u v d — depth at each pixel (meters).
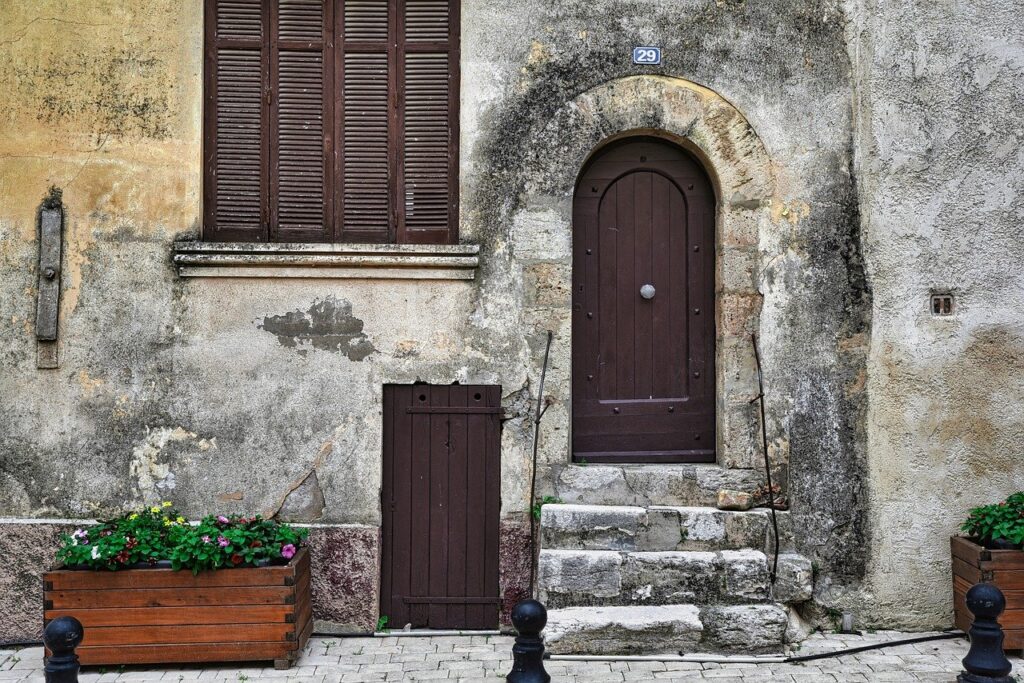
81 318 5.61
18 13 5.65
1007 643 4.98
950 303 5.57
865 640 5.37
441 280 5.66
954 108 5.58
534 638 3.89
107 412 5.61
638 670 4.90
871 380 5.58
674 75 5.68
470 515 5.70
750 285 5.66
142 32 5.66
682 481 5.63
